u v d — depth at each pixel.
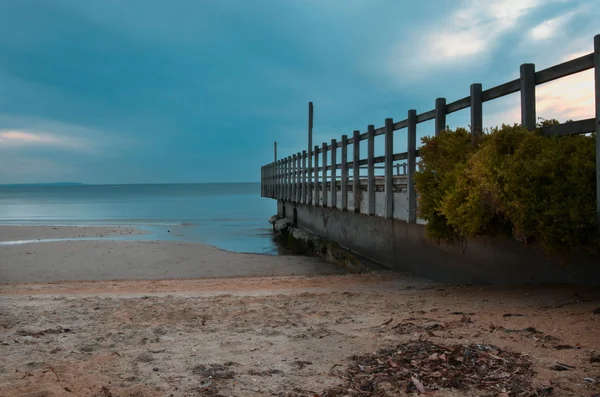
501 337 4.12
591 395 2.84
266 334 4.85
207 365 3.79
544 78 6.71
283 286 10.05
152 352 4.25
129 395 3.16
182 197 96.69
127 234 25.02
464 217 7.07
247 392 3.16
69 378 3.53
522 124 6.98
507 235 7.34
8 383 3.44
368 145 13.28
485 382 3.10
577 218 5.67
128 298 8.20
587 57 5.89
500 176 6.46
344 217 16.83
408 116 10.55
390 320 5.14
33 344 4.73
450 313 5.56
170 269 14.49
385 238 13.29
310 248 18.59
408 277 11.09
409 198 10.56
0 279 12.88
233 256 16.91
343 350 4.04
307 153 21.03
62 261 15.48
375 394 3.02
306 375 3.45
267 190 34.91
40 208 55.28
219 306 7.09
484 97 8.04
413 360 3.58
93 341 4.80
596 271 6.36
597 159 5.58
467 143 8.20
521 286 7.38
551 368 3.27
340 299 7.59
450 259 9.94
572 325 4.41
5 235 22.94
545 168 6.07
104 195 122.38
